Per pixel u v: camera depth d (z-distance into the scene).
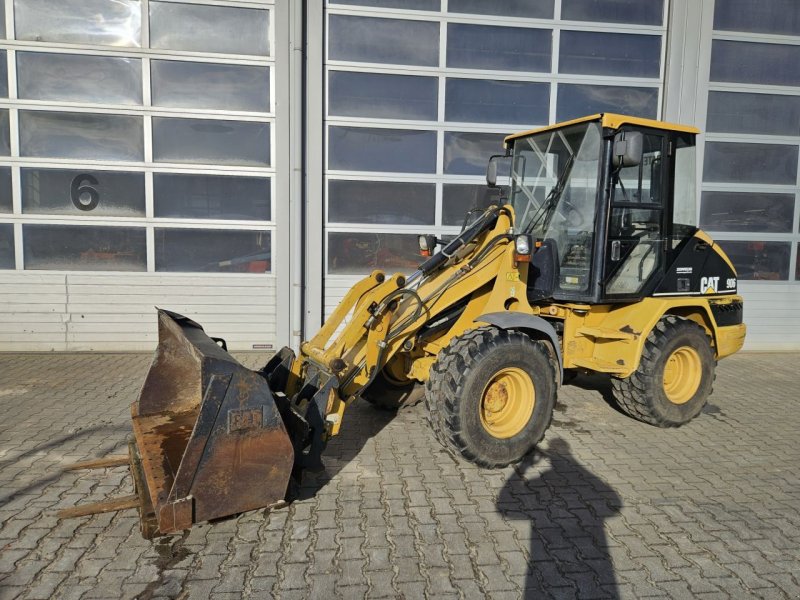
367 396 4.84
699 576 2.66
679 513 3.26
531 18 7.42
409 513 3.19
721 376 6.64
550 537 2.97
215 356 2.83
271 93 7.05
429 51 7.30
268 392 2.86
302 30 6.87
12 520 3.04
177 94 6.92
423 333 4.17
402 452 4.08
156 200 6.98
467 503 3.32
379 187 7.35
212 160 7.04
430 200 7.46
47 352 6.97
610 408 5.24
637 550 2.86
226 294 7.17
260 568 2.66
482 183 7.54
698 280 4.88
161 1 6.79
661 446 4.31
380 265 7.44
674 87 7.68
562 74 7.58
